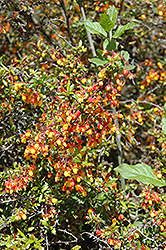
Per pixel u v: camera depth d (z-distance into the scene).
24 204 2.18
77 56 2.25
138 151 3.31
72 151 1.92
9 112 2.24
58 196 2.27
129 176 2.02
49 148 2.08
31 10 2.45
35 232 2.29
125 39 2.91
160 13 2.91
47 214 2.15
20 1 2.43
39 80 1.96
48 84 1.99
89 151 2.32
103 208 2.35
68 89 1.87
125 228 2.20
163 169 2.28
